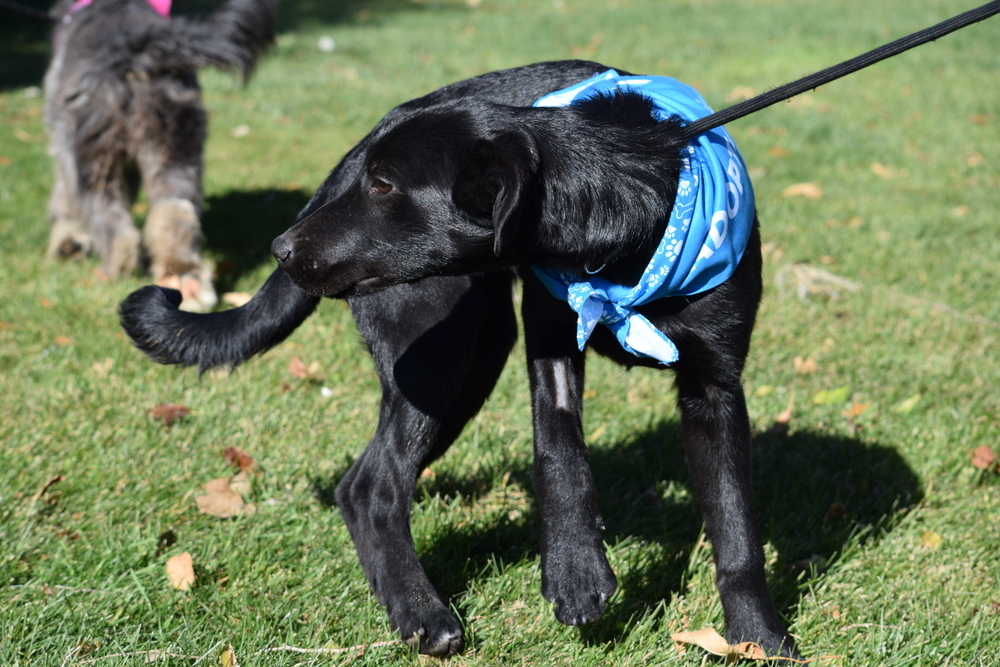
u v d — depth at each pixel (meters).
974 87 10.73
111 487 3.45
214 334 3.01
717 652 2.58
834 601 2.99
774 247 6.10
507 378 4.45
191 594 2.92
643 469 3.75
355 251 2.59
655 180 2.44
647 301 2.52
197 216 5.35
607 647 2.74
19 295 5.17
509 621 2.87
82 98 5.19
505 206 2.26
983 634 2.79
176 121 5.26
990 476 3.67
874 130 9.11
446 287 2.90
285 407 4.11
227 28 5.37
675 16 15.51
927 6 15.77
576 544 2.55
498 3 17.81
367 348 3.02
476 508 3.49
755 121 9.17
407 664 2.67
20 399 4.05
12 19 14.10
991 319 5.16
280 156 8.13
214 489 3.42
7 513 3.23
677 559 3.19
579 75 3.15
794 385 4.46
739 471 2.67
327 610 2.86
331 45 12.91
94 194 5.34
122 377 4.30
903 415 4.18
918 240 6.33
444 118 2.52
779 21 14.63
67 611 2.79
